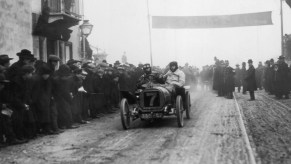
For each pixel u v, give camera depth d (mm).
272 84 21469
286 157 6773
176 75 12078
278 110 13836
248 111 13781
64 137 9375
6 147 8289
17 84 8695
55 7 16188
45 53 16062
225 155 6965
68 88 10750
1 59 8773
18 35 14125
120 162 6695
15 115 8734
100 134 9711
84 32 17422
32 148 8117
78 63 11625
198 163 6457
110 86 14766
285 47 28375
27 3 14789
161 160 6738
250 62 18594
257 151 7258
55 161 6918
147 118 10672
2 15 13195
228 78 19719
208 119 11914
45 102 9703
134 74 17969
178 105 10367
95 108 13078
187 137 8867
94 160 6895
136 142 8469
